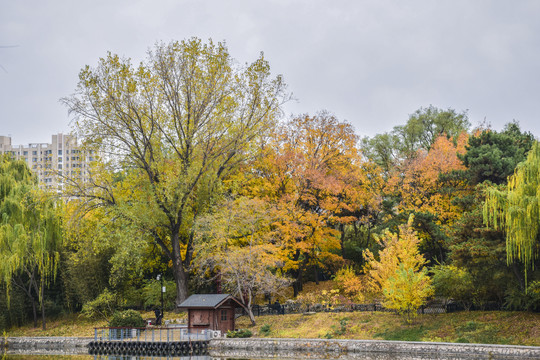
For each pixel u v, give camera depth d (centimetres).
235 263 4672
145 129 4981
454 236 3925
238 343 4238
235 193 5022
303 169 5212
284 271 5406
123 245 4597
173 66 4978
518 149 4775
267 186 5234
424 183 5400
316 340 3953
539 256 3484
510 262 3391
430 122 7738
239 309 5200
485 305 3962
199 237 4769
